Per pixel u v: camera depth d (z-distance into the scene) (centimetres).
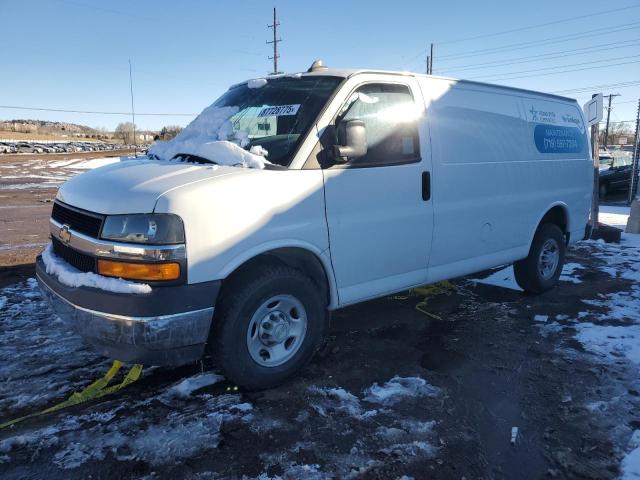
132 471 264
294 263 370
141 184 310
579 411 331
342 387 356
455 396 347
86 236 310
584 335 458
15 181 2120
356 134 345
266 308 337
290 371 353
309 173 345
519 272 572
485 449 289
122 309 285
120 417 311
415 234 414
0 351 398
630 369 392
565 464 278
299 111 370
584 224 634
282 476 262
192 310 297
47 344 413
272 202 325
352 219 369
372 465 273
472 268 475
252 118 393
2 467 265
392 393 348
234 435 295
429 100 429
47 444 283
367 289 391
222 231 304
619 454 287
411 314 511
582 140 622
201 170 328
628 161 2139
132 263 289
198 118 434
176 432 296
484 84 489
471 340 446
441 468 272
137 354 296
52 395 336
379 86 397
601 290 605
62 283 316
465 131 456
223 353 319
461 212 450
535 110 548
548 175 555
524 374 382
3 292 544
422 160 415
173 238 289
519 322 492
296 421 311
